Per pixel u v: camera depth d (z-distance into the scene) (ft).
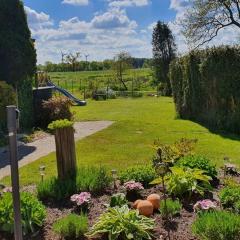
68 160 22.84
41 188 21.11
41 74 80.84
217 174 24.38
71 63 265.13
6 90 49.44
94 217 18.49
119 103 110.42
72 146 22.97
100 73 244.63
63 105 61.67
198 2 85.92
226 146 41.98
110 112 84.74
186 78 65.72
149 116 74.74
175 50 194.49
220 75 54.90
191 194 20.27
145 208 17.98
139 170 22.94
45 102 61.52
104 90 140.97
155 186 22.12
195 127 57.41
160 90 154.61
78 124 64.34
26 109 60.23
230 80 53.72
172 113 79.66
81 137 50.52
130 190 20.68
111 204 18.85
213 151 39.04
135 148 41.78
